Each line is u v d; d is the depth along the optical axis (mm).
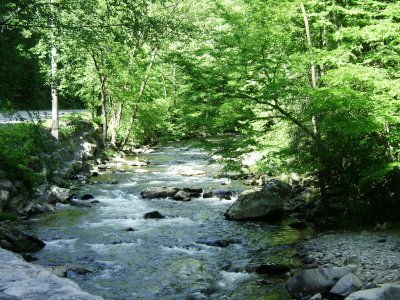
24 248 11789
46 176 19719
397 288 6832
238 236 13320
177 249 12148
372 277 8945
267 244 12461
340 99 12016
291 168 15094
